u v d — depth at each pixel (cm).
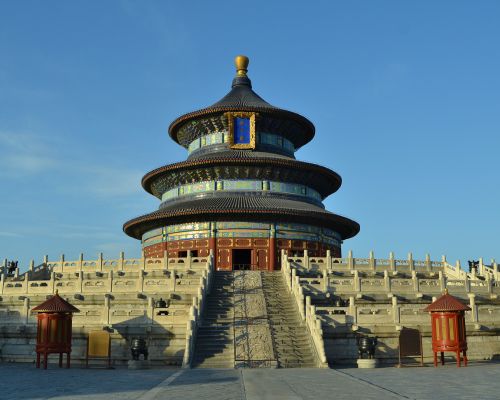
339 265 7131
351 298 5338
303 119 10888
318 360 4766
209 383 3291
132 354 4941
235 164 9838
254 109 10481
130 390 2994
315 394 2755
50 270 7950
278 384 3212
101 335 5066
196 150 10944
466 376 3656
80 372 4275
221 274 6831
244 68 11938
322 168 10144
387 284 6178
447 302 4772
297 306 5781
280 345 5078
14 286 6675
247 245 9244
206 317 5619
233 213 9181
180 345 5216
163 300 5931
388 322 5322
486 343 5506
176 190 10369
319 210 9538
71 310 4856
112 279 6297
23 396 2800
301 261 7125
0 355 5659
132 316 5369
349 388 3000
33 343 5619
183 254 9469
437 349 4762
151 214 9606
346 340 5219
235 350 4947
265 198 9750
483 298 6278
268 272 6919
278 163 9800
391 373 3934
